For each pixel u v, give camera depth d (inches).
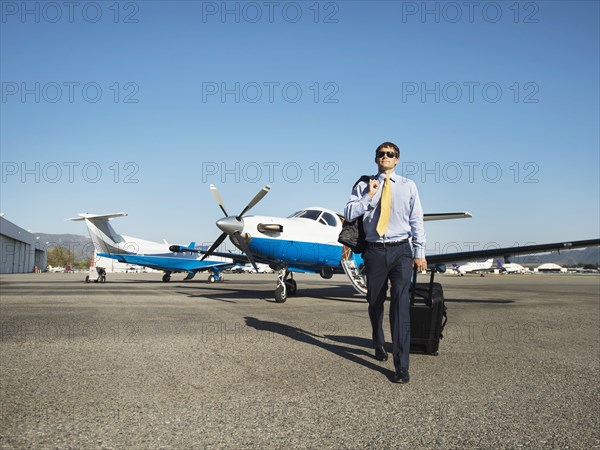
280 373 137.2
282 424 93.4
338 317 284.5
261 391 117.4
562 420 97.6
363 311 325.4
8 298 438.6
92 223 979.9
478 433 89.4
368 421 95.9
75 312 303.3
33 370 137.6
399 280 138.5
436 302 164.7
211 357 158.9
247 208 412.2
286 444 82.8
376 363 153.1
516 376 137.5
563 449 81.7
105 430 88.6
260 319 270.2
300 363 151.1
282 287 404.5
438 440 85.6
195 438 85.1
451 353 173.3
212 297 474.6
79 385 121.1
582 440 86.0
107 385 121.5
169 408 102.8
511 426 93.6
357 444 83.2
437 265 478.0
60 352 165.5
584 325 264.7
